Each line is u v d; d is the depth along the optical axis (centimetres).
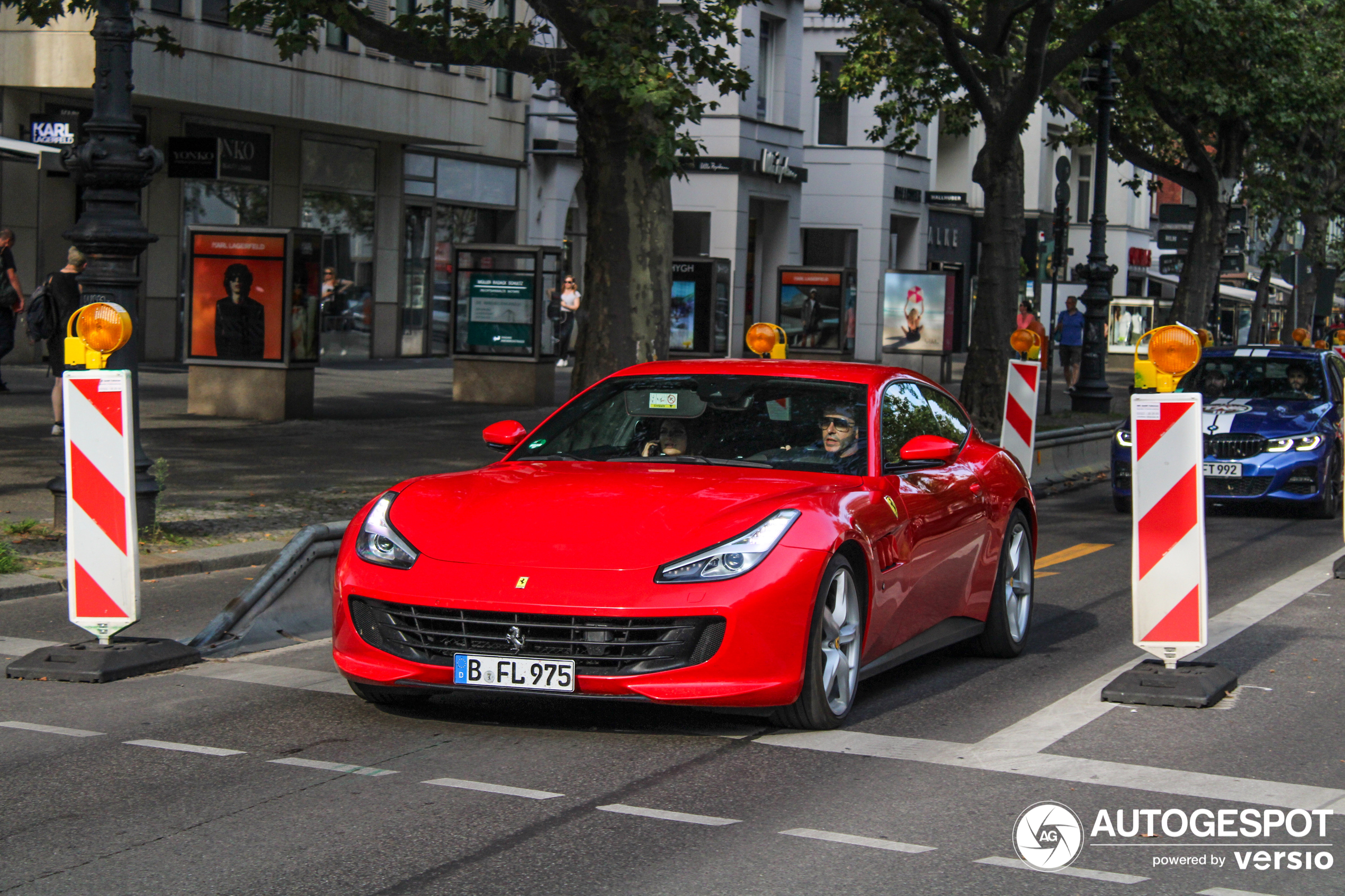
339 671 763
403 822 520
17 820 521
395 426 1986
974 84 2178
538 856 486
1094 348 2786
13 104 2483
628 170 1497
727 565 613
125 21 1080
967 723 680
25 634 856
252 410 1986
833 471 716
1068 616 994
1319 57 2933
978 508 804
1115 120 3075
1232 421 1565
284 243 1956
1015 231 2248
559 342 3450
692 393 764
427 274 3534
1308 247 3959
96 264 1091
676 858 487
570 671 605
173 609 941
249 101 2759
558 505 652
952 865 487
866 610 682
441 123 3316
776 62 4247
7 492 1283
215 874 467
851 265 4712
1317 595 1073
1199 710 714
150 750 611
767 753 620
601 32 1373
